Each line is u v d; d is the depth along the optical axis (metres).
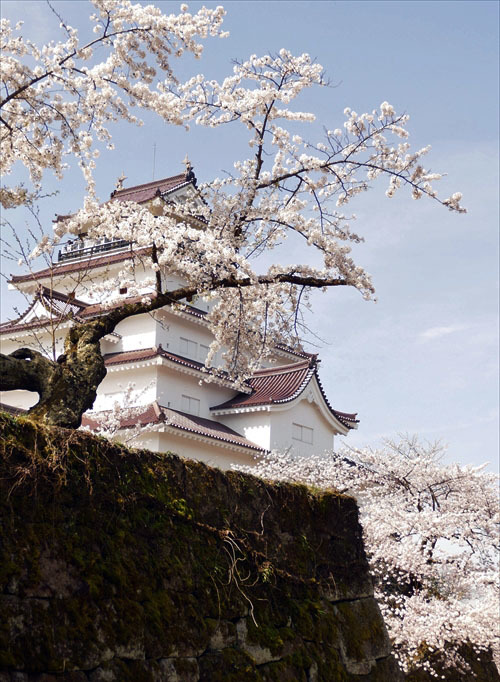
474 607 15.45
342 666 8.59
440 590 16.53
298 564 8.75
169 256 9.98
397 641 14.08
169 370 27.92
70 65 9.54
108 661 6.16
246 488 8.52
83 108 9.80
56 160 9.87
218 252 9.88
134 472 7.23
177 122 10.23
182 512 7.50
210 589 7.45
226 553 7.83
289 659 7.93
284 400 29.00
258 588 8.04
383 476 20.08
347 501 9.90
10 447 6.20
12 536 5.94
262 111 11.46
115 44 9.62
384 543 16.27
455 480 19.52
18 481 6.08
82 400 8.34
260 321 11.50
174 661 6.71
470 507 19.22
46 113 9.76
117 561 6.64
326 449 31.38
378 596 15.14
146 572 6.87
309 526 9.20
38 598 5.91
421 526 16.66
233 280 10.28
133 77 9.91
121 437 24.22
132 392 27.83
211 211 11.15
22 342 28.70
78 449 6.75
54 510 6.33
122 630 6.36
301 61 11.54
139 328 29.19
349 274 10.65
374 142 11.16
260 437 28.95
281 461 23.33
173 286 27.94
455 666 14.49
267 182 11.14
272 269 10.86
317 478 21.61
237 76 11.55
